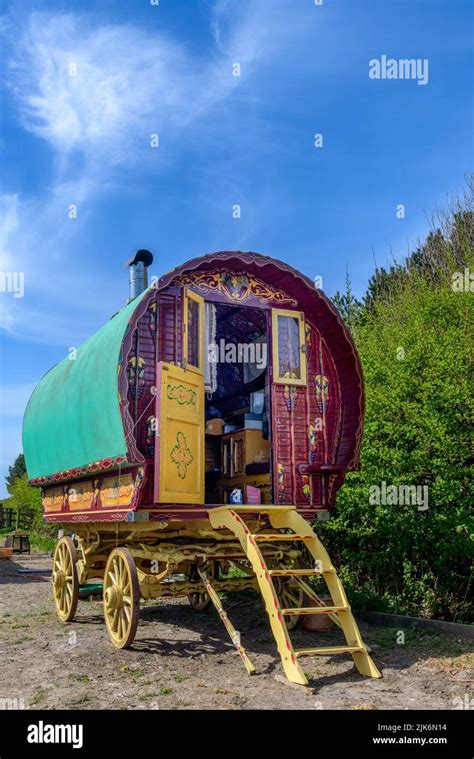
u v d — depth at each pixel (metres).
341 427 7.77
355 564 9.09
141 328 6.82
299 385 7.61
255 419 8.17
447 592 7.73
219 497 8.70
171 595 6.83
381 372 9.06
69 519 8.30
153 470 6.46
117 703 4.80
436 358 8.08
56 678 5.48
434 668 5.70
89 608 9.24
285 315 7.66
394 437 8.16
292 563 7.41
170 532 7.04
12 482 48.72
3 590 11.35
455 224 15.58
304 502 7.43
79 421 7.44
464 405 7.50
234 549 6.97
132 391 6.66
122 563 6.72
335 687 5.19
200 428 6.98
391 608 8.00
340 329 7.63
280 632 5.44
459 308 8.89
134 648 6.58
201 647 6.61
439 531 7.57
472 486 7.25
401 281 14.96
